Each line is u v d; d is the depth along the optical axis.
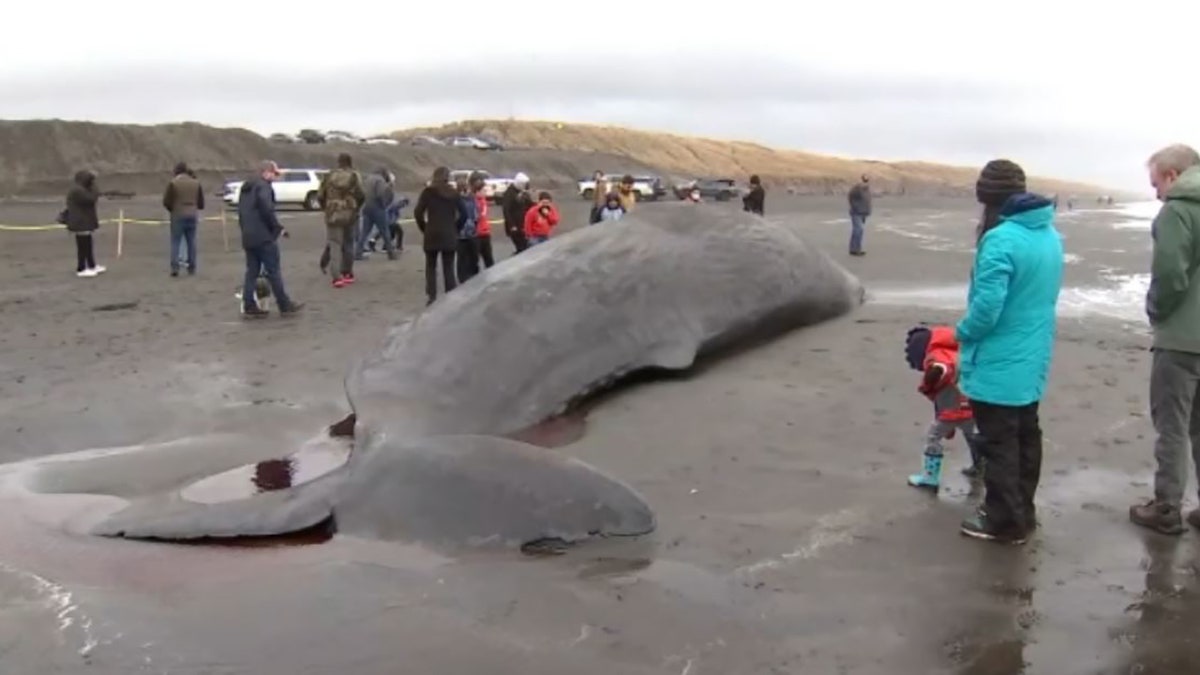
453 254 13.48
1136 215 57.16
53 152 61.56
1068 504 5.71
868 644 4.17
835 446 6.76
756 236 10.02
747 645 4.16
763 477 6.19
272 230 12.40
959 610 4.46
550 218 17.84
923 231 34.91
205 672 3.96
